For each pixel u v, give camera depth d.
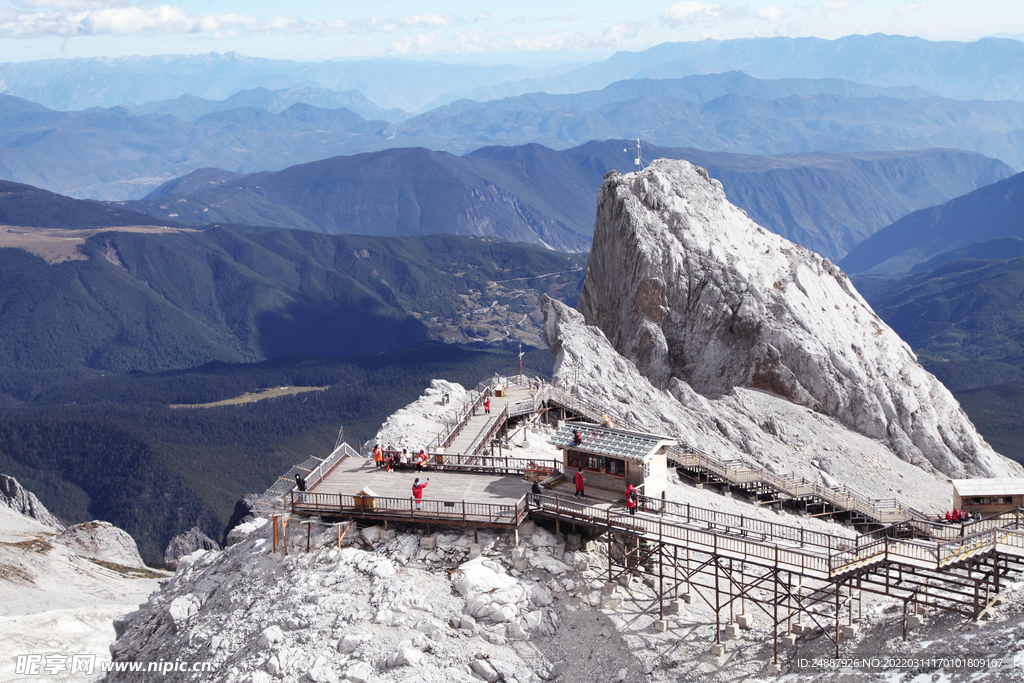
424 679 41.59
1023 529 52.06
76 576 124.12
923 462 108.44
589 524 50.62
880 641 45.22
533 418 84.06
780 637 47.44
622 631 47.41
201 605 53.50
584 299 143.50
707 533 47.53
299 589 49.47
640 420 94.88
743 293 120.81
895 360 121.12
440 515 52.38
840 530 75.25
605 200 137.12
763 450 98.44
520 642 45.88
